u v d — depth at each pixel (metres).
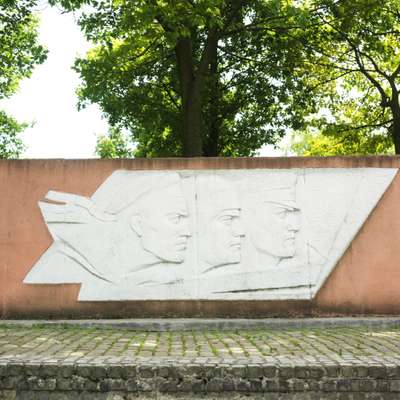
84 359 6.18
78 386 5.89
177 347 7.10
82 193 9.41
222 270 9.20
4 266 9.30
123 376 5.89
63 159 9.47
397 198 9.36
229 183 9.34
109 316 9.14
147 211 9.30
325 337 7.85
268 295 9.13
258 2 18.31
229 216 9.26
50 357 6.27
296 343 7.35
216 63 20.27
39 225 9.35
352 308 9.17
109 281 9.21
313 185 9.34
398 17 19.05
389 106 19.39
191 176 9.37
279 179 9.34
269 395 5.86
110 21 16.67
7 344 7.20
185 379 5.88
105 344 7.29
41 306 9.21
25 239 9.34
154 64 19.28
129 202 9.34
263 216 9.27
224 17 17.83
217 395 5.87
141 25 14.99
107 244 9.27
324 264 9.21
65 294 9.22
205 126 20.45
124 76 18.73
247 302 9.14
